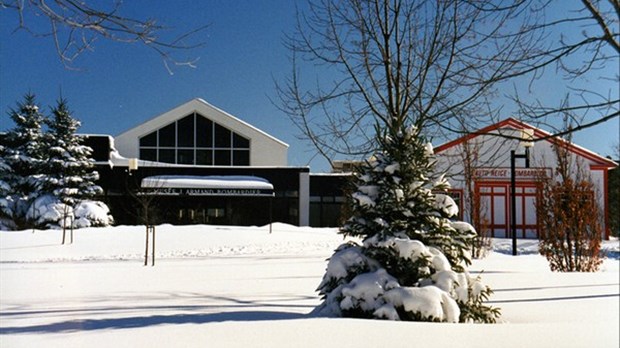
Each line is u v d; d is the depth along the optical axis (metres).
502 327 5.62
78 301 8.12
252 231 25.92
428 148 7.16
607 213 29.84
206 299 8.35
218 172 34.94
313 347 4.77
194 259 16.25
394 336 5.16
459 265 7.00
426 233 6.80
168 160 38.28
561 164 13.74
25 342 5.07
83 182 33.72
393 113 7.65
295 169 35.03
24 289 9.54
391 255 6.55
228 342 4.95
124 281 10.66
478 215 17.50
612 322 6.05
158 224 31.80
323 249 20.44
